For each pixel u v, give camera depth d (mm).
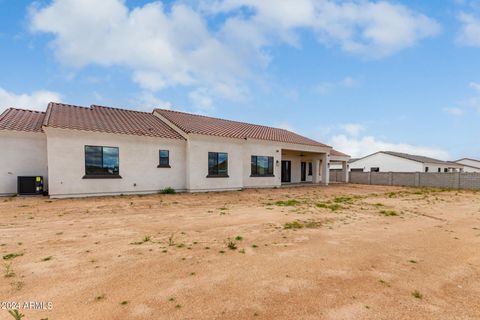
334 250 5871
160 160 16047
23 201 11766
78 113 16234
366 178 32594
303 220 8938
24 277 4246
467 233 7730
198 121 20953
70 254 5320
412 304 3654
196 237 6680
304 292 3908
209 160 17578
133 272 4492
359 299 3748
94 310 3326
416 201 15227
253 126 26469
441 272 4832
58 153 12797
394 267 4996
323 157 26516
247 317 3236
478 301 3797
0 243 6008
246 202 13406
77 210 10141
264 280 4277
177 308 3398
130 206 11297
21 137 13344
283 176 26047
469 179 25375
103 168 14055
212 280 4238
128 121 17250
